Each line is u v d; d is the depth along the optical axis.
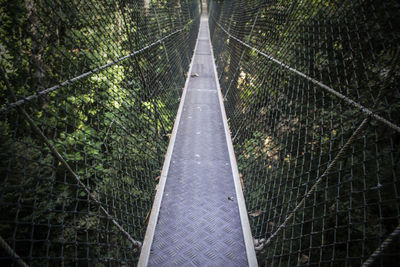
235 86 6.02
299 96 3.21
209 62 10.50
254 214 2.97
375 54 1.83
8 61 2.35
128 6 3.57
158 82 5.11
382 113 1.98
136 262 2.43
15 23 1.84
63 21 2.08
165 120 4.89
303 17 2.74
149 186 3.48
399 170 2.15
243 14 6.99
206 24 29.33
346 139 2.48
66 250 4.04
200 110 5.55
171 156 3.85
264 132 3.66
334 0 2.04
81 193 4.06
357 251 2.69
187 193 3.10
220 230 2.62
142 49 4.00
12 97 1.57
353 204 2.60
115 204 3.91
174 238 2.53
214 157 3.85
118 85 3.49
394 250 1.26
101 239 4.07
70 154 3.83
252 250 2.39
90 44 2.50
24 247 3.65
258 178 3.24
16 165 2.32
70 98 2.82
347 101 1.76
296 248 3.24
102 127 4.01
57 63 2.87
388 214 2.39
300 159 3.27
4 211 3.21
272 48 3.76
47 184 3.37
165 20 7.02
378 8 1.63
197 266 2.27
